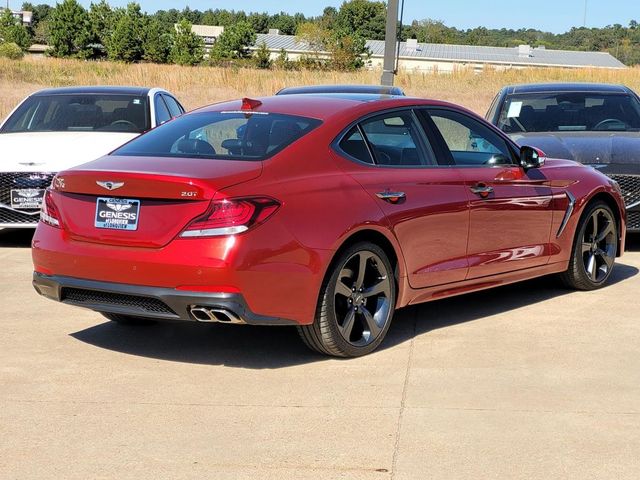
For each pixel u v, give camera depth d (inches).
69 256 199.3
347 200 203.9
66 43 3533.5
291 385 190.2
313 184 200.1
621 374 196.9
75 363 206.1
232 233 185.3
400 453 153.2
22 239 382.9
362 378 194.7
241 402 179.6
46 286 206.4
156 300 191.2
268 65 3144.7
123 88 427.8
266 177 194.5
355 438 160.1
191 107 1328.7
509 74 1660.9
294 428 165.3
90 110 402.9
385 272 214.1
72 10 3518.7
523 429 163.9
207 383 191.8
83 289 199.0
